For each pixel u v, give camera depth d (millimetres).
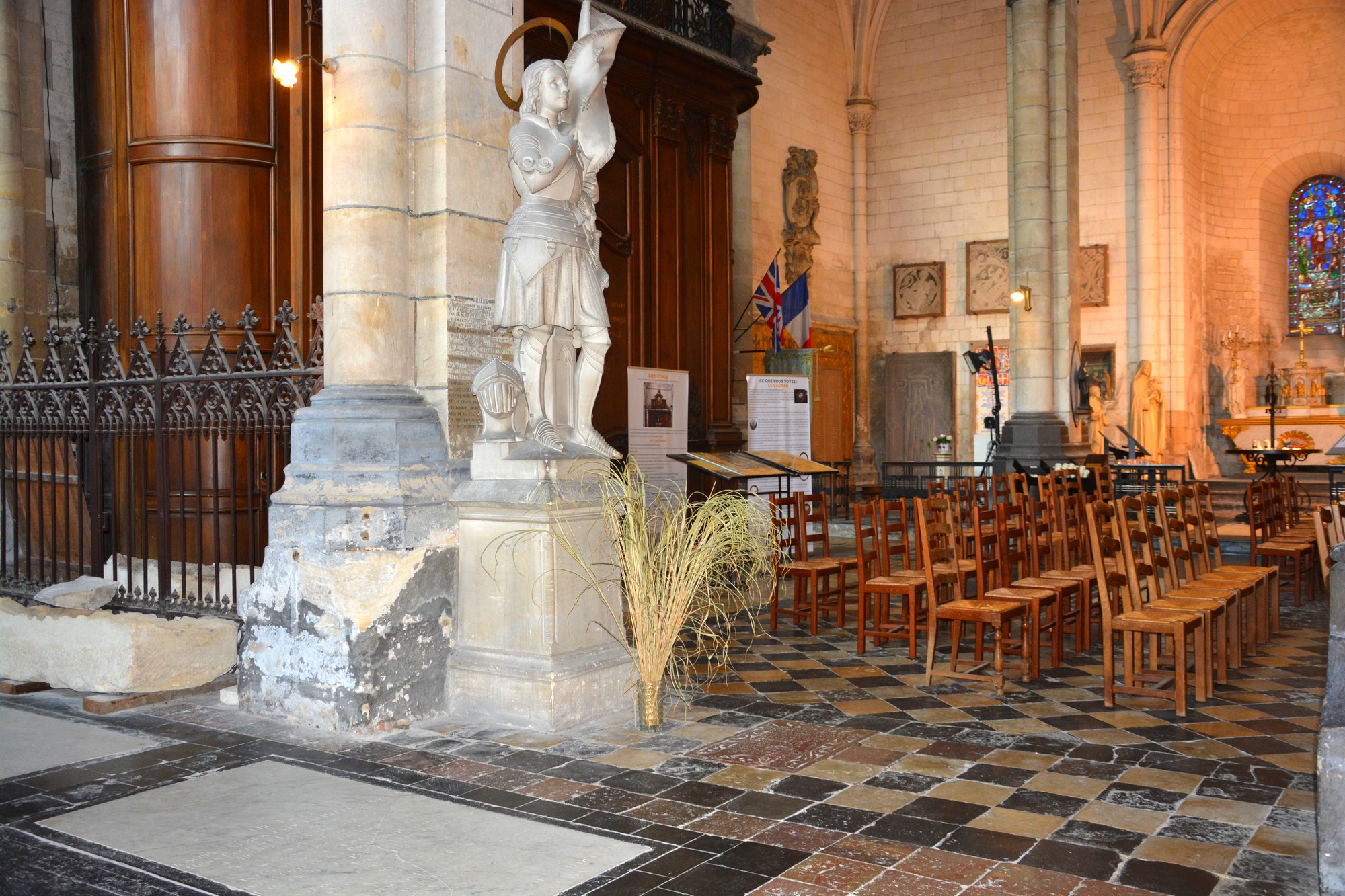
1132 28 20562
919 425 22891
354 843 3795
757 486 11625
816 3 21719
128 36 8016
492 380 5457
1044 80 15242
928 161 22734
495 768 4672
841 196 22766
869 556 7777
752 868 3572
